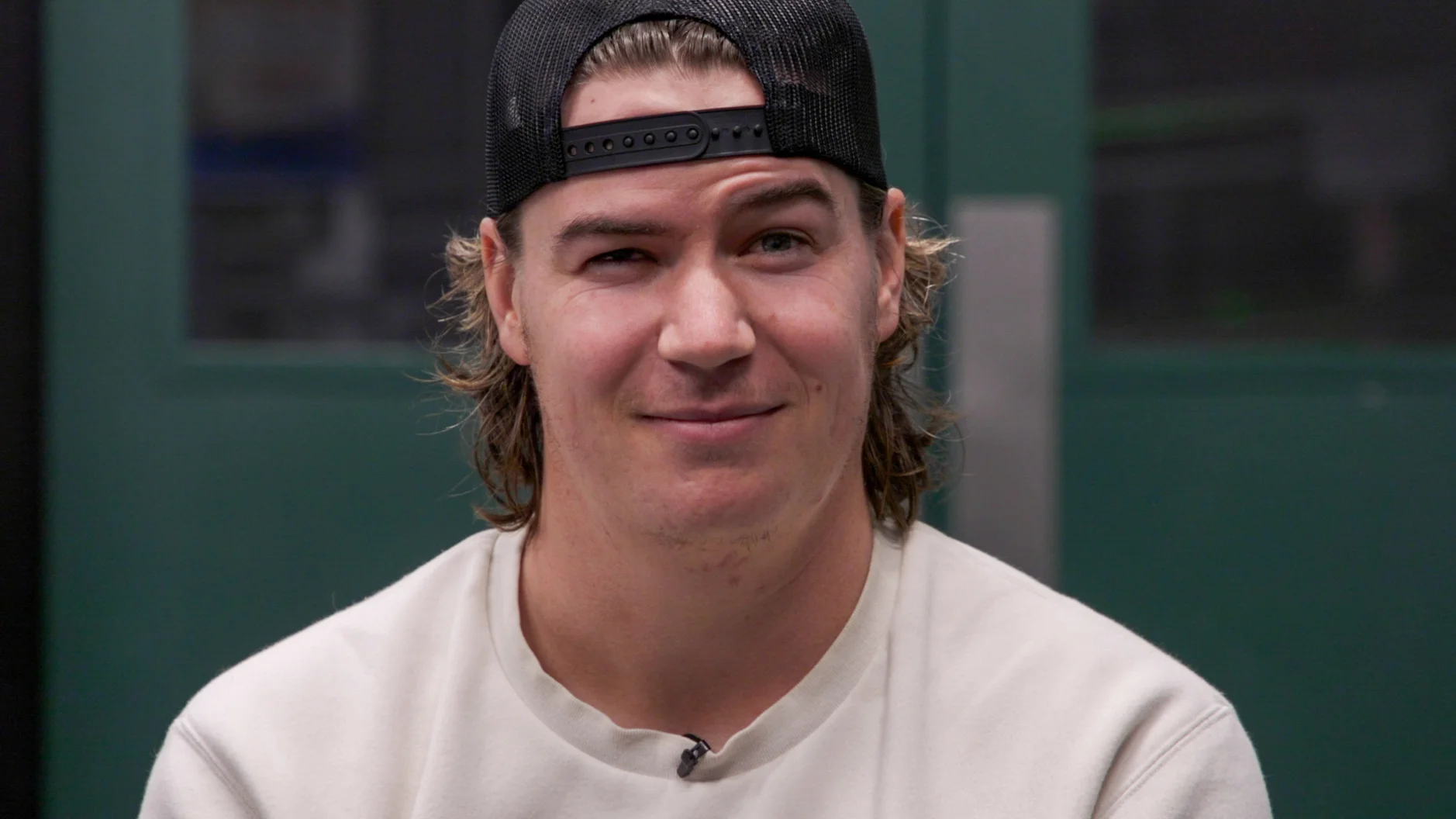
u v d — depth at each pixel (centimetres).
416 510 213
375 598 137
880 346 139
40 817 210
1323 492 213
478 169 215
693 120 109
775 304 110
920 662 123
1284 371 212
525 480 137
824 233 114
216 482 212
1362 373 213
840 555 125
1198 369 212
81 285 210
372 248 216
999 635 126
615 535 117
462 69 215
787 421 112
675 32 112
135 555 211
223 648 212
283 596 212
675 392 109
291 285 214
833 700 122
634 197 109
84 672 210
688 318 108
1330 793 213
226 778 124
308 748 123
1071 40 210
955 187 210
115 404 211
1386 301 214
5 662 203
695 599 119
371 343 216
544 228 115
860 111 118
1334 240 213
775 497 112
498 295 129
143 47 210
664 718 126
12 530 203
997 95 210
